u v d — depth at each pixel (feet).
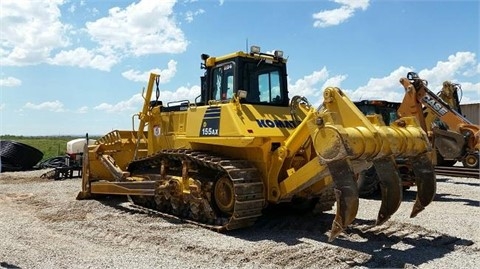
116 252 21.98
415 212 24.21
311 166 23.27
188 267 19.40
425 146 23.47
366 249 22.04
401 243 23.06
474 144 38.37
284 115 27.86
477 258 20.83
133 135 39.06
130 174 34.55
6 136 249.96
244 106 26.66
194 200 27.45
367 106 43.80
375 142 20.68
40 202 36.91
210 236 24.81
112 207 34.19
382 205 21.99
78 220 29.68
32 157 69.00
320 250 21.29
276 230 26.12
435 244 22.84
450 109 39.01
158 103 34.58
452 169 43.11
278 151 25.11
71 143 60.39
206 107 27.94
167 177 30.27
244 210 24.41
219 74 29.14
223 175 26.55
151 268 19.27
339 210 20.25
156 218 29.86
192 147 29.50
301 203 30.01
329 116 20.88
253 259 20.44
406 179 38.70
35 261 20.20
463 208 33.96
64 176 55.67
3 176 58.18
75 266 19.47
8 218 30.76
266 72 29.09
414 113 39.40
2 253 21.43
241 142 24.91
